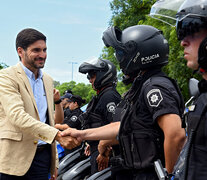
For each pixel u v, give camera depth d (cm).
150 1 1831
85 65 374
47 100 308
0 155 281
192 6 135
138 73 227
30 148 282
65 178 431
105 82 372
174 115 190
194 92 189
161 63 222
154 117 194
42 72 314
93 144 382
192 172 127
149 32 222
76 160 499
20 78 289
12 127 281
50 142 267
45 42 299
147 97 200
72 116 586
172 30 1006
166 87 198
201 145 125
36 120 274
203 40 126
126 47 222
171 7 162
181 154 143
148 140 202
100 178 338
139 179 207
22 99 286
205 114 125
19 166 277
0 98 280
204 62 127
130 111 211
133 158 209
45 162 297
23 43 291
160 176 154
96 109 361
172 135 188
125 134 212
